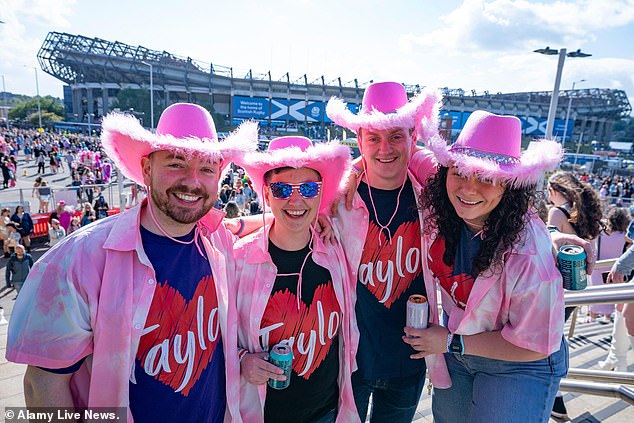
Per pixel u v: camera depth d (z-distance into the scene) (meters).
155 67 73.00
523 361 1.77
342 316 1.98
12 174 21.34
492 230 1.72
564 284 1.75
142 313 1.39
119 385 1.35
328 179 2.04
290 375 1.79
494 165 1.59
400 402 2.28
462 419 2.16
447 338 1.88
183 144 1.37
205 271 1.60
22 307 1.28
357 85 76.88
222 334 1.67
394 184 2.21
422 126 2.24
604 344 4.39
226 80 74.62
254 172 1.90
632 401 2.06
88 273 1.33
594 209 3.28
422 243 2.15
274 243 1.87
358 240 2.16
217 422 1.66
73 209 12.67
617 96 90.31
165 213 1.44
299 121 71.56
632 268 2.89
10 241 10.62
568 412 2.86
